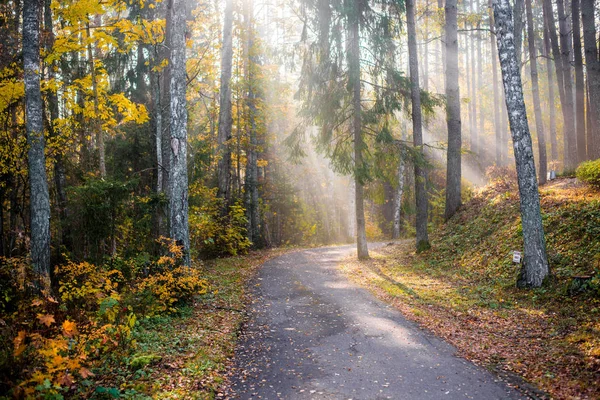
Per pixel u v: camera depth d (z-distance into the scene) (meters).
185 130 11.14
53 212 14.02
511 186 17.75
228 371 6.65
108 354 6.21
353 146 18.30
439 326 8.70
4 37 14.11
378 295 11.71
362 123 17.36
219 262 18.33
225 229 20.39
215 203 20.41
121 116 17.91
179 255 10.12
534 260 10.21
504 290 10.68
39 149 9.99
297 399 5.69
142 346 6.93
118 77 17.03
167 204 12.94
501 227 14.49
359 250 18.52
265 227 32.12
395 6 16.41
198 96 23.78
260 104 24.30
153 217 13.97
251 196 25.17
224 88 21.30
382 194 18.77
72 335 5.32
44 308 5.73
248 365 6.96
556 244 11.27
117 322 6.86
